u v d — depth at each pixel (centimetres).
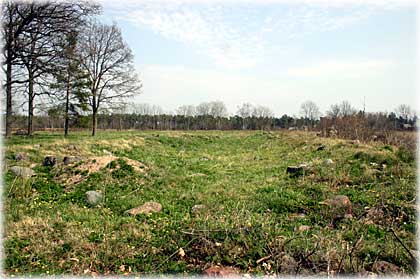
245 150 2250
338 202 780
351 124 2234
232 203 836
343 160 1198
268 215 746
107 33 2914
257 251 550
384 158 1129
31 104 2134
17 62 1694
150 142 2356
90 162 1173
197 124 6244
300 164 1243
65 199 905
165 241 604
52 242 604
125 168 1143
